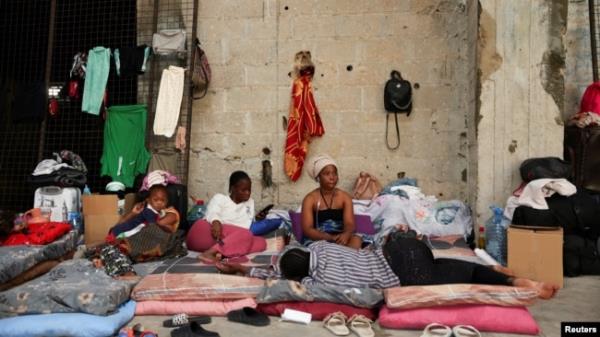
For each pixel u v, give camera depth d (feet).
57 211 15.17
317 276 9.11
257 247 13.10
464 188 16.43
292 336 7.80
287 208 17.13
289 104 17.21
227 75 17.52
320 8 17.07
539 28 14.25
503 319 7.98
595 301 9.78
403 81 16.40
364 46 16.90
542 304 9.60
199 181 17.65
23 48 21.06
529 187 12.58
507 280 8.51
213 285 9.02
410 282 9.02
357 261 9.37
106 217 14.75
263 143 17.35
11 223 11.78
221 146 17.56
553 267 10.79
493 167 14.40
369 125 16.90
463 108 16.47
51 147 19.61
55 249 11.48
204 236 12.91
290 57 17.22
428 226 14.69
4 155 20.12
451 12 16.55
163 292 8.96
